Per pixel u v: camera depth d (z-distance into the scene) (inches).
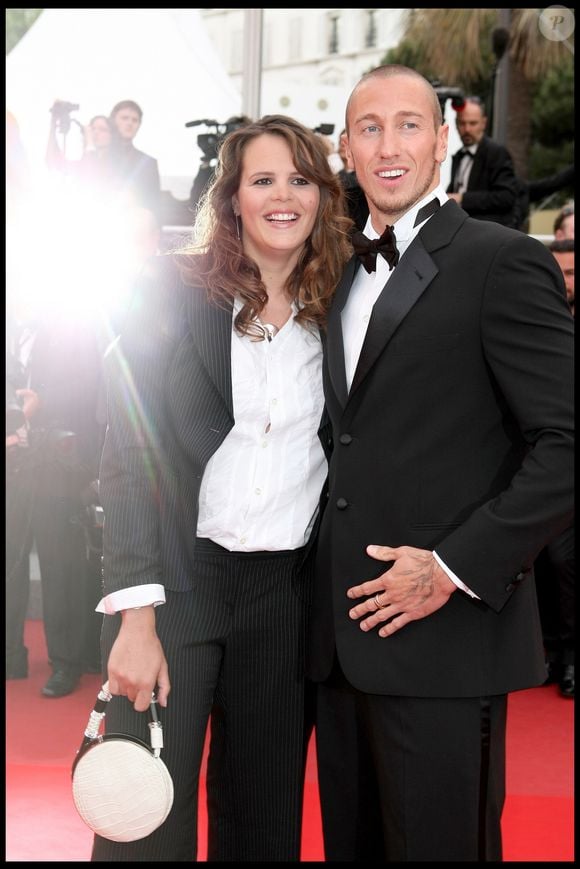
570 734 146.6
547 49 286.2
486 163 213.0
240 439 80.6
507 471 75.2
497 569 71.4
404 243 79.6
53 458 159.0
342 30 267.1
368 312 80.0
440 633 75.7
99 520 155.2
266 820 84.7
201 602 80.4
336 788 84.2
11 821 113.5
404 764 75.8
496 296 72.8
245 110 256.2
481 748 75.2
